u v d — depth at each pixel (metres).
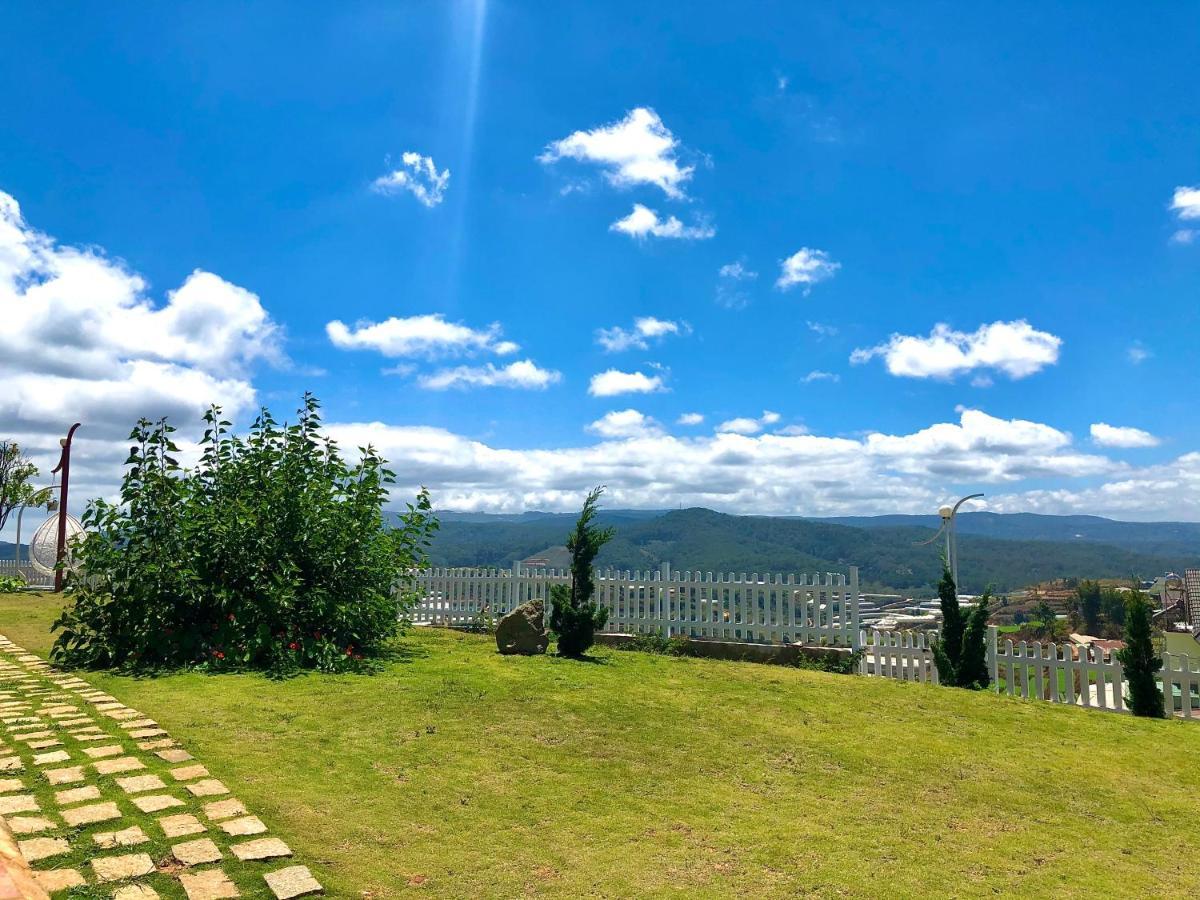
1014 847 5.05
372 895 3.91
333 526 10.55
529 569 15.76
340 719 6.88
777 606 13.11
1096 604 32.62
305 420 11.20
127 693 7.67
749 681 9.59
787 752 6.72
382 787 5.36
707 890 4.19
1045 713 8.94
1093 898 4.38
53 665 9.29
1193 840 5.39
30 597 17.89
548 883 4.18
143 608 9.46
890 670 12.12
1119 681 10.04
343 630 10.17
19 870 3.61
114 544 9.74
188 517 9.98
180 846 4.15
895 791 5.97
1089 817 5.73
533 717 7.24
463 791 5.41
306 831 4.53
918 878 4.48
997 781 6.36
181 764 5.44
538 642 11.30
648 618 14.18
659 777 5.95
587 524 11.58
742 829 5.04
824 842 4.90
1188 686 9.67
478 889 4.07
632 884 4.22
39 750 5.65
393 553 11.43
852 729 7.58
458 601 16.42
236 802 4.80
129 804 4.66
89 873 3.79
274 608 9.61
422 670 9.33
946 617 11.55
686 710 7.84
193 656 9.51
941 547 12.50
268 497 10.31
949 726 7.98
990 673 11.22
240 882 3.85
